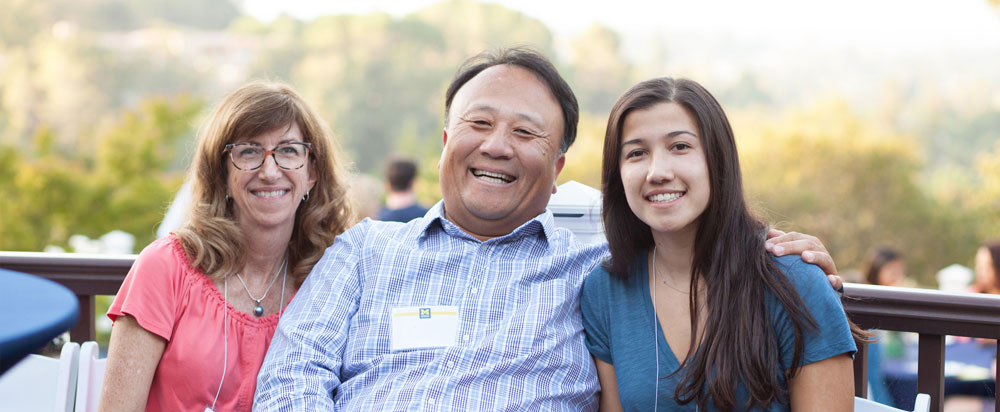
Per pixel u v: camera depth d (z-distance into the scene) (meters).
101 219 13.91
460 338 1.90
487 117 1.98
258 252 1.99
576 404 1.88
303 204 2.09
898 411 1.81
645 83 1.78
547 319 1.90
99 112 29.44
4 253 2.26
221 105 1.97
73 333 2.27
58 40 30.25
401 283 1.96
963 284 7.37
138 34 33.47
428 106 33.12
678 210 1.71
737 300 1.68
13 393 1.95
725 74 34.88
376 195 5.95
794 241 1.75
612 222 1.85
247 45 34.75
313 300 1.94
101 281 2.25
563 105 2.05
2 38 30.03
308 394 1.79
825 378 1.64
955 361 3.90
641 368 1.75
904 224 19.00
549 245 2.06
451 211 2.06
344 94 32.69
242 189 1.93
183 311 1.88
